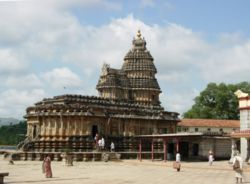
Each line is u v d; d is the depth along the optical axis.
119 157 78.50
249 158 65.75
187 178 43.31
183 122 125.88
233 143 68.62
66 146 82.62
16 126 190.00
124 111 92.38
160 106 104.06
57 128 84.19
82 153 75.25
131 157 82.19
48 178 41.72
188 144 82.38
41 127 86.19
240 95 69.06
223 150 81.94
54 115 84.06
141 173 49.88
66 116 83.75
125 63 108.25
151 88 105.06
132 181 39.44
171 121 98.75
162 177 44.31
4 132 181.75
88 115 84.38
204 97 143.25
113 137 89.31
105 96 101.38
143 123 94.31
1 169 55.31
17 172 50.00
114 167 61.09
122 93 103.25
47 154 76.19
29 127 90.44
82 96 88.75
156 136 74.31
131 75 106.12
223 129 125.75
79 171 52.56
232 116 139.25
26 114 91.88
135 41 108.94
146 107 98.00
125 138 90.75
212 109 140.12
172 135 70.81
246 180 40.34
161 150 93.25
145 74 105.88
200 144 80.00
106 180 40.12
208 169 56.69
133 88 104.88
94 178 42.28
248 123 66.88
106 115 88.19
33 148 84.56
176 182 38.97
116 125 90.88
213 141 80.75
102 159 76.06
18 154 76.62
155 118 95.44
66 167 60.53
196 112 142.00
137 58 106.75
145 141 92.56
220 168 56.62
